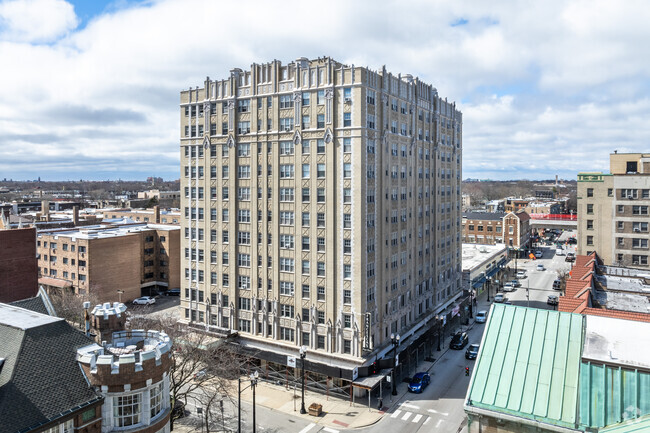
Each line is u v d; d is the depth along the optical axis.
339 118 53.59
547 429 23.61
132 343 33.53
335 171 54.00
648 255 77.88
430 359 64.38
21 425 23.86
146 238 100.88
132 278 95.88
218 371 48.22
